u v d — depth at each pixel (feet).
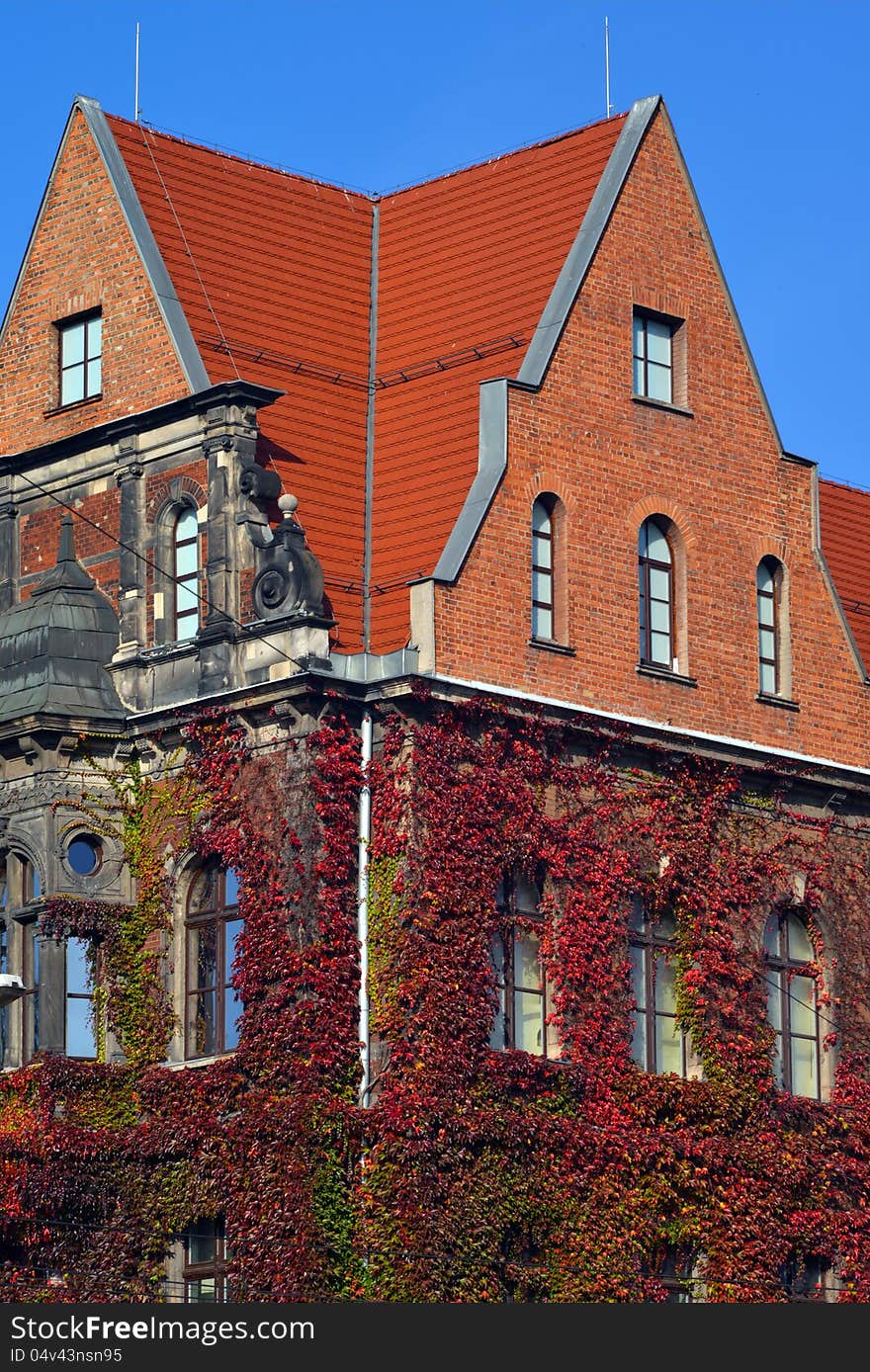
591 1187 164.35
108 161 182.39
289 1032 159.22
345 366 185.37
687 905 174.40
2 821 171.63
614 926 169.78
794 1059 180.86
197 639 169.17
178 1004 167.53
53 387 183.62
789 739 183.52
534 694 168.86
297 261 189.47
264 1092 159.33
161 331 177.17
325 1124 157.38
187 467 173.27
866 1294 177.17
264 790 164.04
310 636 163.53
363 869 161.99
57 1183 163.32
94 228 182.39
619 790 171.94
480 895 162.91
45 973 167.12
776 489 186.50
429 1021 159.02
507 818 165.58
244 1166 158.81
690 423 181.68
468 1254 157.69
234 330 180.75
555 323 175.63
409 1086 157.99
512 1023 164.96
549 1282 161.58
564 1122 163.84
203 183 187.83
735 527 183.21
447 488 173.68
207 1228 161.89
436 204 195.00
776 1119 175.63
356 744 163.43
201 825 166.91
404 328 187.62
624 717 172.55
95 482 178.40
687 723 177.27
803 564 187.21
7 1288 163.12
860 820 186.80
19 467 182.50
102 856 170.09
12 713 170.81
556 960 166.71
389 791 162.40
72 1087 165.48
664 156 184.03
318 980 159.22
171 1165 162.40
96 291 181.68
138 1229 162.71
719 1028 174.09
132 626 173.68
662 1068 172.55
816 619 187.32
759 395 186.50
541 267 182.09
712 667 179.63
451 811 162.61
